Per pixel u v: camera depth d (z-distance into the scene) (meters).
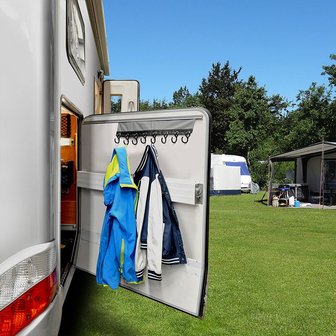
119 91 6.56
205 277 2.46
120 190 2.71
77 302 4.14
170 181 2.59
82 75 3.31
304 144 27.36
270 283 4.98
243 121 31.66
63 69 2.41
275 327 3.65
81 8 3.30
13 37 1.80
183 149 2.55
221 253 6.59
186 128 2.53
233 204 15.34
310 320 3.83
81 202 3.27
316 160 16.33
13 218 1.80
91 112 4.22
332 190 15.64
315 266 5.82
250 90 31.52
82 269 3.21
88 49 3.87
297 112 28.41
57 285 2.01
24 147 1.81
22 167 1.81
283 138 29.59
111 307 4.04
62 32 2.36
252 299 4.38
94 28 4.73
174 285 2.59
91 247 3.14
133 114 2.85
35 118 1.82
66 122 3.78
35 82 1.82
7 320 1.70
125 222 2.68
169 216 2.56
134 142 2.84
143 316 3.83
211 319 3.80
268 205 14.98
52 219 1.90
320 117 26.64
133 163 2.85
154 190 2.60
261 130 31.22
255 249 6.94
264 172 26.94
